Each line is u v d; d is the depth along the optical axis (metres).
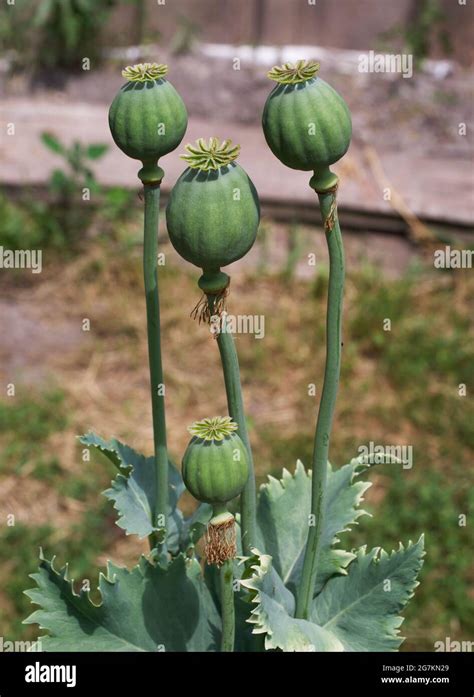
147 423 4.03
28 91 6.64
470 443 3.88
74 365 4.36
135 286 4.86
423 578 3.23
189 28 7.11
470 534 3.40
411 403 4.08
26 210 5.28
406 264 5.10
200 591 1.61
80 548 3.32
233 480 1.38
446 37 6.85
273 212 5.23
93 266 4.94
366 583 1.58
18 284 4.91
